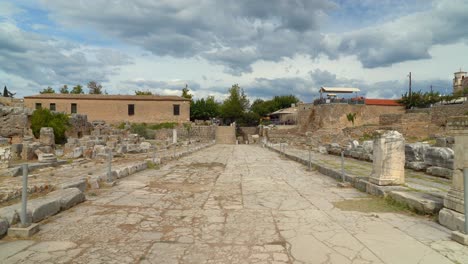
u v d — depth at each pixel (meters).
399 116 45.34
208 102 75.19
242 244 4.93
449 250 4.62
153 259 4.34
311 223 6.07
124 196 8.48
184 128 52.84
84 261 4.23
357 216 6.57
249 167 16.64
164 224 5.97
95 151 18.78
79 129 36.19
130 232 5.47
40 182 8.79
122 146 21.47
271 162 19.73
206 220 6.27
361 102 56.50
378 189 8.45
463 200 5.39
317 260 4.31
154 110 56.25
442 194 7.34
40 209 6.00
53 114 30.47
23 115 27.66
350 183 10.42
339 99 56.28
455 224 5.40
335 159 18.94
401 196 7.32
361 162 16.72
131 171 13.00
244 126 71.62
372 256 4.43
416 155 12.77
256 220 6.29
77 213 6.67
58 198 6.76
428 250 4.62
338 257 4.41
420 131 42.94
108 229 5.61
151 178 11.98
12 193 6.96
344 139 40.84
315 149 28.72
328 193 9.19
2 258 4.29
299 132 57.38
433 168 11.20
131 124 52.97
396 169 8.73
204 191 9.45
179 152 24.25
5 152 11.32
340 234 5.39
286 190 9.70
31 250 4.59
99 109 54.94
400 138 8.77
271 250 4.68
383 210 7.07
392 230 5.57
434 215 6.36
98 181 9.76
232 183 11.07
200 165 17.38
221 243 4.97
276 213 6.84
